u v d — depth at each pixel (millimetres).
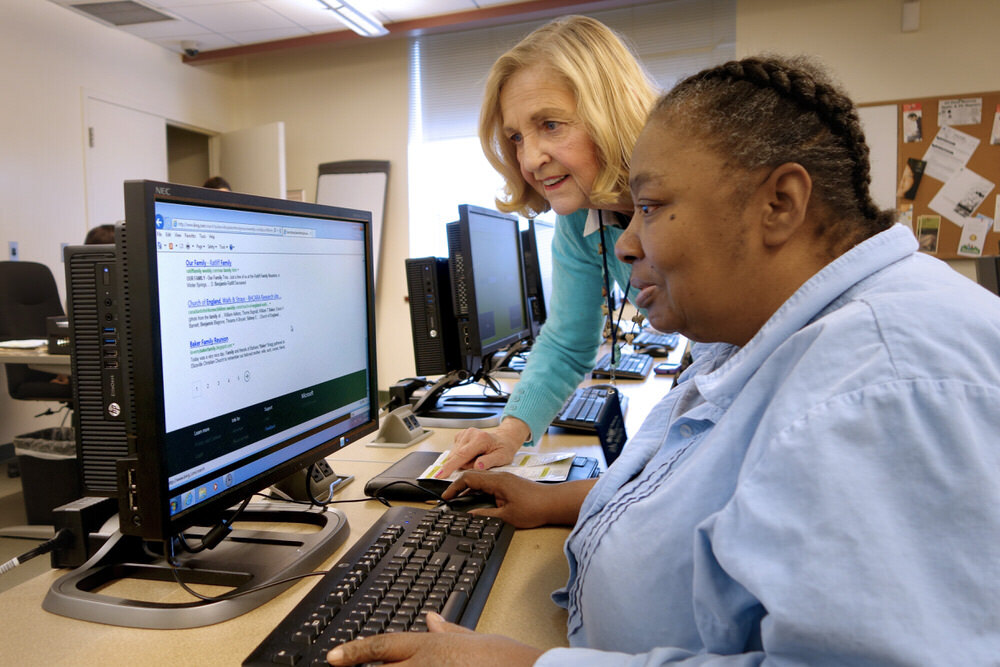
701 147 480
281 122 5574
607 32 1083
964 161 4363
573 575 662
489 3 4926
